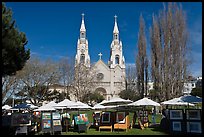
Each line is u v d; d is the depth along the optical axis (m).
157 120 27.14
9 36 13.52
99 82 92.56
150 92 40.31
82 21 104.38
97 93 76.50
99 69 94.00
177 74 35.38
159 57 36.38
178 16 36.53
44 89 50.81
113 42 100.44
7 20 13.35
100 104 23.86
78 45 101.62
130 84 68.50
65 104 20.56
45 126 16.12
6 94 42.06
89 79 68.25
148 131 17.73
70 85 62.38
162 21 37.19
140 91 41.06
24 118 16.14
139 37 41.91
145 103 19.72
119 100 23.02
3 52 12.93
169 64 35.78
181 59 35.56
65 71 61.69
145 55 41.31
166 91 35.38
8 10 13.89
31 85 48.66
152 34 37.62
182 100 20.25
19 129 15.80
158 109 36.00
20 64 14.98
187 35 36.22
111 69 94.62
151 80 37.59
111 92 92.88
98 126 19.61
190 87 76.44
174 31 36.25
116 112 18.45
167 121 18.00
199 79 79.12
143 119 19.91
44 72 49.47
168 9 37.22
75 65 65.69
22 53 14.91
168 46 36.22
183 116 15.76
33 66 48.47
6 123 16.80
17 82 44.44
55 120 16.44
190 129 15.34
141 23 42.06
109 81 93.75
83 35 102.69
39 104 51.25
